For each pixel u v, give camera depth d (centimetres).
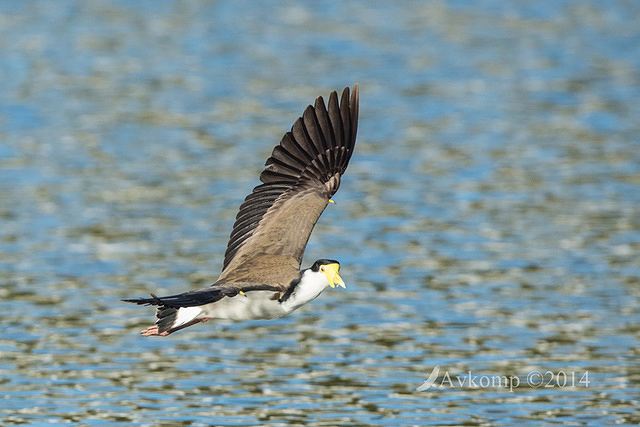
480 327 1614
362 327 1622
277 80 3522
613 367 1467
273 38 4184
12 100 3183
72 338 1566
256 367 1470
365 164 2594
